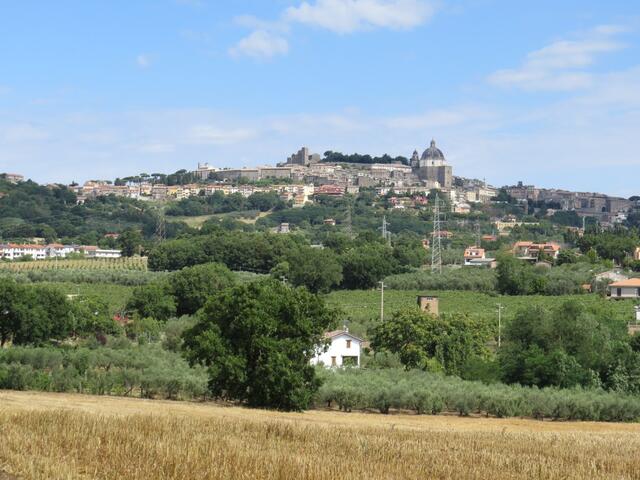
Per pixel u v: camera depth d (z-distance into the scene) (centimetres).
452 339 10994
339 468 3331
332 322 7319
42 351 9019
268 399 6956
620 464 4144
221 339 7044
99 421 4031
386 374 9538
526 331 10600
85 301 13788
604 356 9894
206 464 3141
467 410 8006
